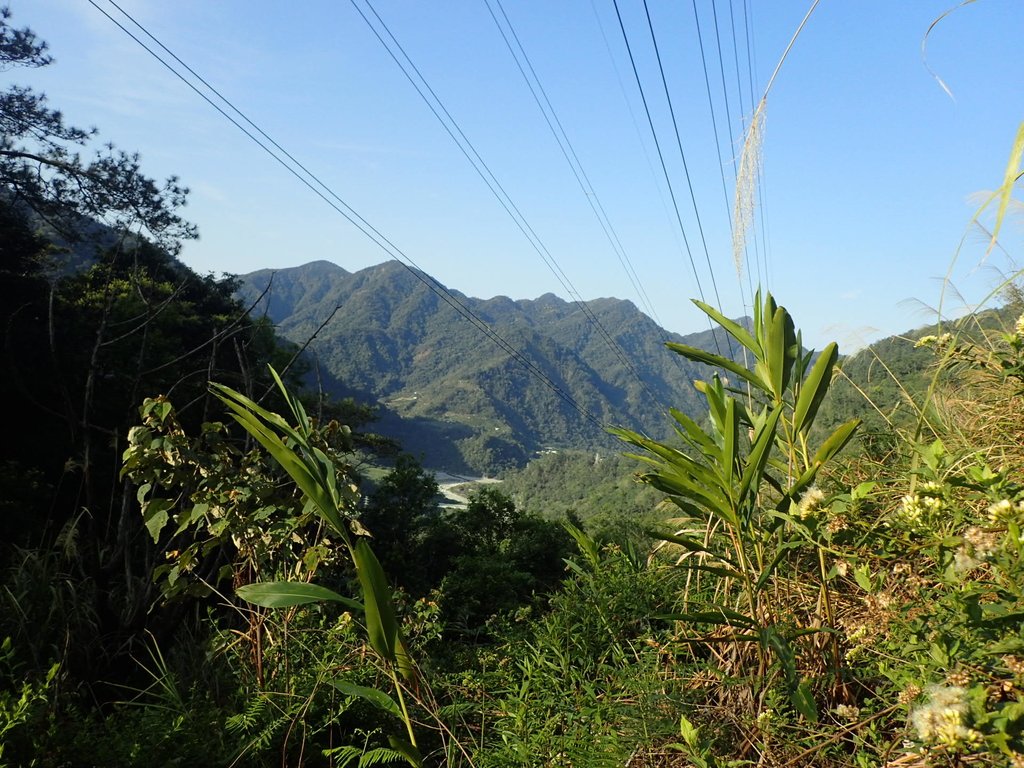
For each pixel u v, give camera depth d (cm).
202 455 405
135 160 2258
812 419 264
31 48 2133
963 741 139
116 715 349
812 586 269
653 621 385
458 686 365
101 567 430
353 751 287
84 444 465
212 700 369
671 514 437
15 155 2127
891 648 214
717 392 270
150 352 1317
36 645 386
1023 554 157
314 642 413
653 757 246
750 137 500
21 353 1338
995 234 149
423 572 1128
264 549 400
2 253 1650
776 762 221
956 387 396
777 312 270
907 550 204
